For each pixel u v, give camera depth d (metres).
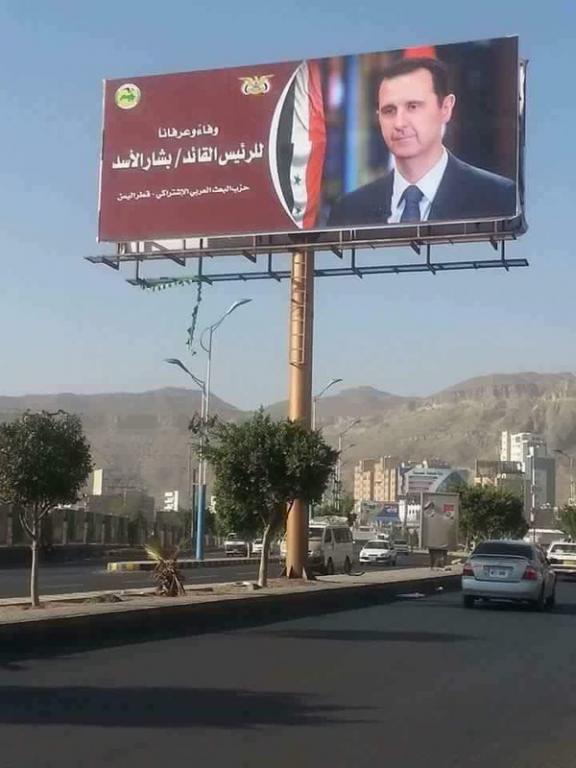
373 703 10.95
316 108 31.92
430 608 25.42
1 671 12.45
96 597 20.91
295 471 25.72
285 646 15.88
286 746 8.74
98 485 123.19
